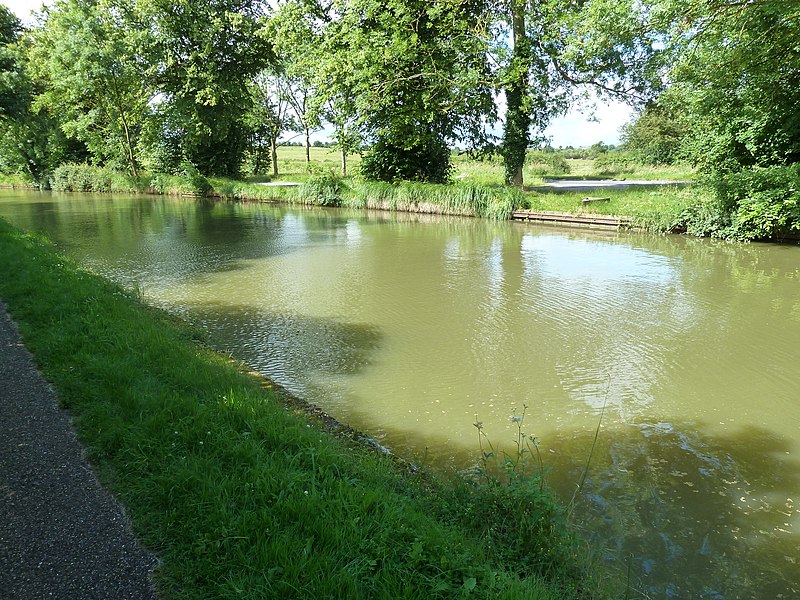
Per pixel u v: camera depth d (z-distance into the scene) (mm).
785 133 17547
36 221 24000
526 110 24797
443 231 20156
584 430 5750
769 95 17359
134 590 2656
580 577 3359
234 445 3926
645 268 13344
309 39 29062
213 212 27859
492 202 23359
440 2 23688
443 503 3768
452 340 8508
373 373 7250
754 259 14086
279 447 4012
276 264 14383
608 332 8820
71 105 42625
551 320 9430
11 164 47062
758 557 3879
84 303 7770
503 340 8492
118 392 4785
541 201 22797
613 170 43906
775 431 5738
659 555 3877
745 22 15625
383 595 2609
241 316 9758
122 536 3049
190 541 3002
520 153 27016
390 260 14750
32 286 8547
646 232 18531
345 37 25781
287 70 31766
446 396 6562
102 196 38906
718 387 6805
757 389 6746
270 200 33094
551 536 3527
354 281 12383
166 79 40375
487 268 13586
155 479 3547
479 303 10484
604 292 11180
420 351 8055
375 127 28125
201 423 4219
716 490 4688
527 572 3184
